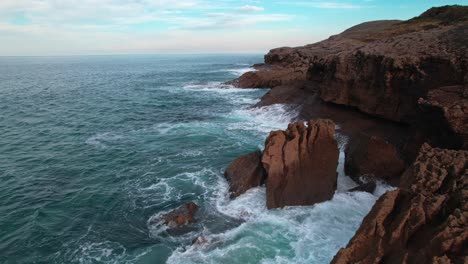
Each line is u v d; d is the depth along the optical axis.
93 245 15.36
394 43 27.55
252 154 20.80
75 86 76.94
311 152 18.80
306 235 14.98
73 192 20.64
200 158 25.58
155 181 21.77
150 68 159.62
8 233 16.44
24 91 67.56
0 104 51.16
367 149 19.34
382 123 25.72
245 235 15.14
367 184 18.53
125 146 29.22
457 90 18.47
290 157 18.33
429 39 25.98
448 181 11.91
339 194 18.22
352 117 28.06
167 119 39.31
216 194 19.41
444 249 9.22
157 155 26.64
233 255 13.85
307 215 16.52
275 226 15.73
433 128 18.77
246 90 60.22
